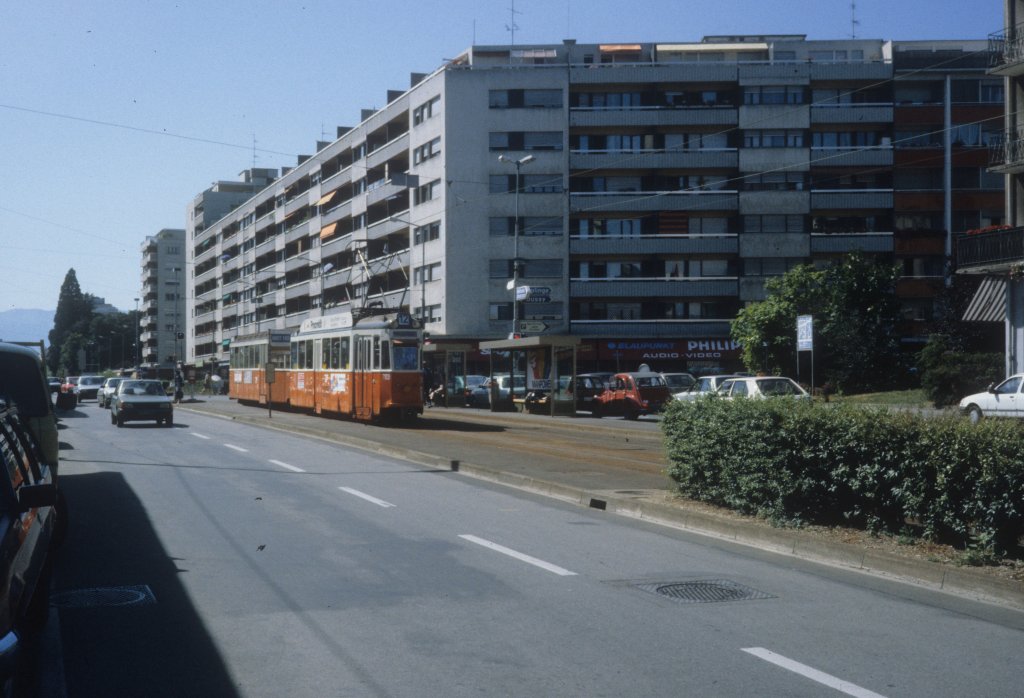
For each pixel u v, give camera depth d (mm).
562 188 66000
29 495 5164
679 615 6809
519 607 7043
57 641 6113
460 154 65500
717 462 11234
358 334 32125
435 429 28953
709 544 9781
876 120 66625
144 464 18328
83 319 171875
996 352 40000
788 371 51906
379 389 30438
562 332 66000
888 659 5723
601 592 7547
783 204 66688
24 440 6910
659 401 35906
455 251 65375
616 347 66375
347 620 6660
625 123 66125
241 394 49406
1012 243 33781
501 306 65688
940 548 8586
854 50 71062
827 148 66562
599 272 66875
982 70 66062
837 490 9594
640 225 66938
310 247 91875
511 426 30875
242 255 113750
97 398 63094
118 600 7258
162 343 156125
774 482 10094
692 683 5266
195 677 5383
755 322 52500
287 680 5328
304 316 93188
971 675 5410
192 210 139625
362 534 10336
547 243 65938
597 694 5086
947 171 66188
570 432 28500
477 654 5828
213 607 7035
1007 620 6684
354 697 5043
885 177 66938
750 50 70688
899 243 66562
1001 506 7918
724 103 67125
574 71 66062
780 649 5941
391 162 74000
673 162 66625
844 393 50375
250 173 134875
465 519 11461
